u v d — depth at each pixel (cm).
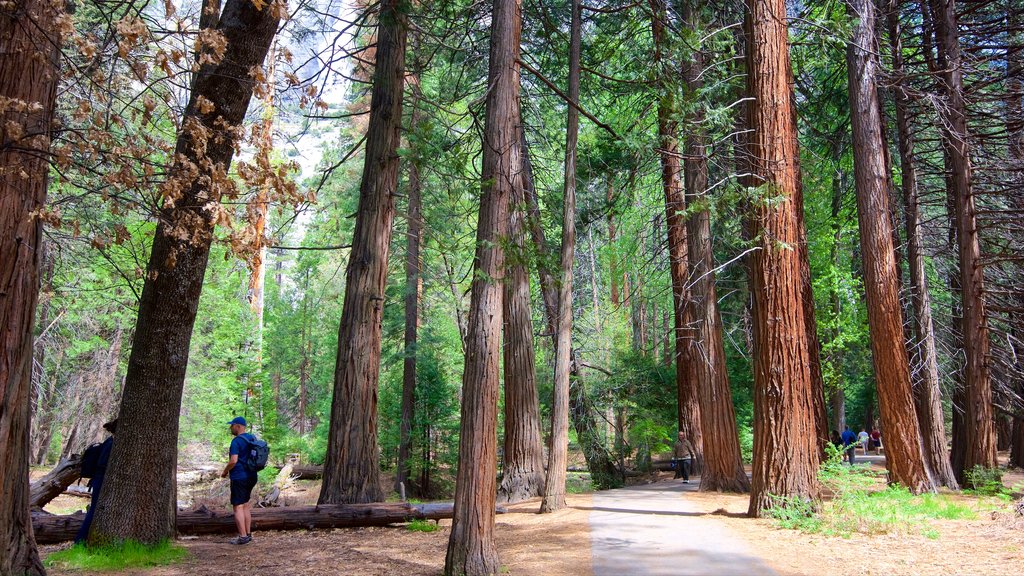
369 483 1173
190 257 819
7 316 557
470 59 1586
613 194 1672
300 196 652
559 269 908
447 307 2914
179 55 581
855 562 696
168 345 823
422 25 1480
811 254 2212
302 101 698
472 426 704
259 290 2688
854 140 1445
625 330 2583
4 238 549
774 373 1041
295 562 782
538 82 1731
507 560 759
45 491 997
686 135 1180
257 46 799
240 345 2478
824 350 2212
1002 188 1817
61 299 1773
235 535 984
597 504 1268
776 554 741
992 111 1861
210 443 2612
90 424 2148
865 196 1416
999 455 2592
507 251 745
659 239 2228
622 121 1473
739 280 2208
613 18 1565
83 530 815
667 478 2155
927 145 2103
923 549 762
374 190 1264
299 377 3862
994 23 1681
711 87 1145
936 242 1931
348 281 1241
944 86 1652
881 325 1369
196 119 627
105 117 627
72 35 531
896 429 1337
